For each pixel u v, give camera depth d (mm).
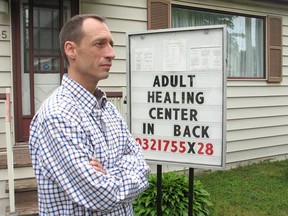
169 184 3609
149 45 2789
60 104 1367
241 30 6852
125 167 1482
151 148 2822
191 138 2688
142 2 5469
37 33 4906
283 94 7363
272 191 5105
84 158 1322
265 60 7113
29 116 4844
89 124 1395
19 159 4117
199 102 2648
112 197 1334
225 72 2551
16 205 3689
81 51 1421
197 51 2631
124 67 5320
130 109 2879
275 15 7188
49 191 1351
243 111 6738
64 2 5012
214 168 2617
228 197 4789
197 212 3611
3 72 4625
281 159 7375
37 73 4930
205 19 6363
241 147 6754
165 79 2754
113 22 5238
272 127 7223
